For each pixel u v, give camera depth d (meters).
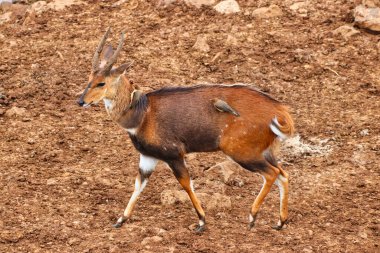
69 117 26.84
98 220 20.78
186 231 20.19
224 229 20.38
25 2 37.00
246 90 19.81
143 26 32.69
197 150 19.91
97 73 19.22
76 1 35.19
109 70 19.22
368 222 20.92
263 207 21.69
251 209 20.12
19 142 25.22
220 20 32.78
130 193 22.44
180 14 33.31
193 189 21.41
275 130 19.47
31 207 21.27
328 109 27.45
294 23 32.56
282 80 29.11
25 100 27.81
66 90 28.41
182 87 19.92
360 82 29.03
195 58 30.31
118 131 26.08
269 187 19.75
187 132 19.56
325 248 19.53
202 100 19.62
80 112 27.16
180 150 19.69
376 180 23.16
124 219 20.42
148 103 19.58
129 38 31.75
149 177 21.55
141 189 20.38
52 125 26.30
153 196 22.31
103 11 34.25
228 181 23.09
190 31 32.09
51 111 27.16
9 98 27.89
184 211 21.42
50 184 22.62
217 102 19.36
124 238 19.77
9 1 37.19
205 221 20.69
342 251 19.42
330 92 28.48
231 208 21.56
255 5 33.78
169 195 21.78
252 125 19.38
